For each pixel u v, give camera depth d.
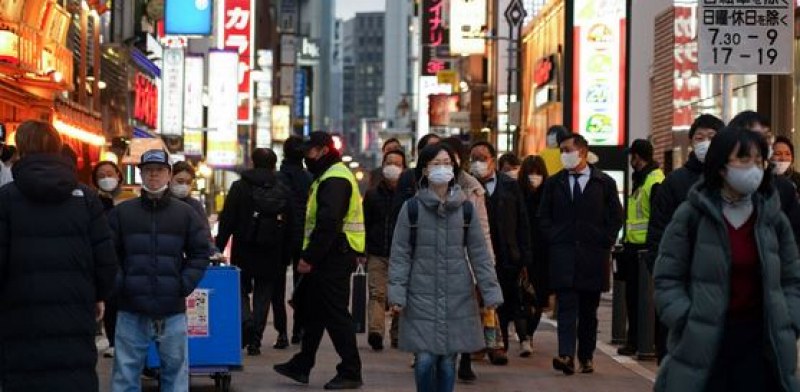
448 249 18.11
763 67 21.67
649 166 26.30
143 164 17.77
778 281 12.88
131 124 79.12
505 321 26.02
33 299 14.20
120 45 71.00
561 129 32.34
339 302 21.98
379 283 28.75
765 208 12.95
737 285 13.01
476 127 119.38
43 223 14.32
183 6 82.50
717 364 13.13
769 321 12.79
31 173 14.27
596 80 68.25
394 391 22.09
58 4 51.59
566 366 24.12
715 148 12.91
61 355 14.26
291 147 29.11
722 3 21.69
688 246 13.25
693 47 52.25
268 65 175.88
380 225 28.47
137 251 17.73
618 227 24.12
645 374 24.39
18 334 14.25
